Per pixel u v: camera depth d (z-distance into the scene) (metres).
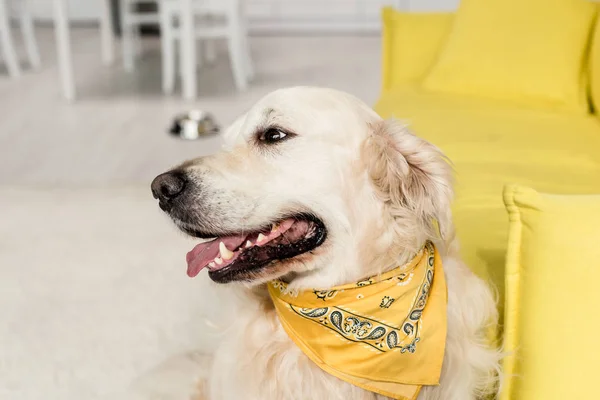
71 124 4.57
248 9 7.96
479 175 2.12
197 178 1.40
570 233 1.27
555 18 3.04
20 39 7.41
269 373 1.46
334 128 1.42
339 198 1.43
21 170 3.75
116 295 2.44
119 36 7.62
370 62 6.42
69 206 3.26
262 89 5.50
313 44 7.33
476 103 3.00
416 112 2.84
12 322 2.27
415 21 3.55
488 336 1.53
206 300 2.05
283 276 1.49
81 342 2.15
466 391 1.45
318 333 1.44
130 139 4.29
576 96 2.97
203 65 6.42
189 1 4.98
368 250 1.43
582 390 1.29
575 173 2.18
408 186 1.40
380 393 1.42
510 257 1.35
